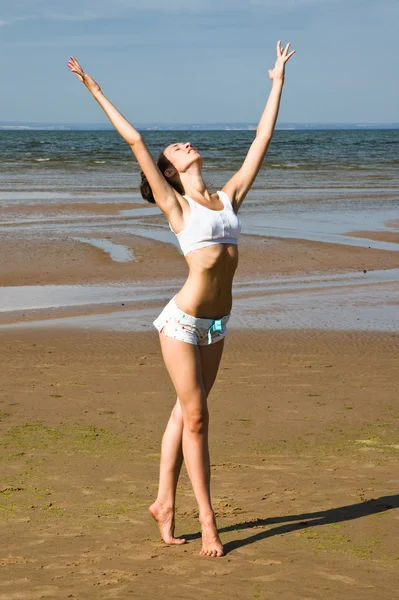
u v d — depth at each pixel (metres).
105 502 5.14
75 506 5.06
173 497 4.46
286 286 16.62
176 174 4.27
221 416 7.50
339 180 46.75
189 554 4.25
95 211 29.75
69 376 9.22
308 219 28.20
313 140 148.12
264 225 26.33
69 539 4.48
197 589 3.76
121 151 92.12
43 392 8.42
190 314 4.14
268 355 10.48
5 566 4.07
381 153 90.62
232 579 3.88
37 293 15.84
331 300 14.97
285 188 40.59
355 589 3.73
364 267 19.12
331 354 10.59
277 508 5.00
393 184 44.06
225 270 4.15
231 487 5.46
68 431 6.95
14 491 5.34
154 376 9.25
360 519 4.75
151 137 177.25
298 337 11.73
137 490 5.39
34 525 4.71
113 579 3.89
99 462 6.04
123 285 16.78
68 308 14.29
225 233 4.14
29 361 10.08
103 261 19.39
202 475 4.28
